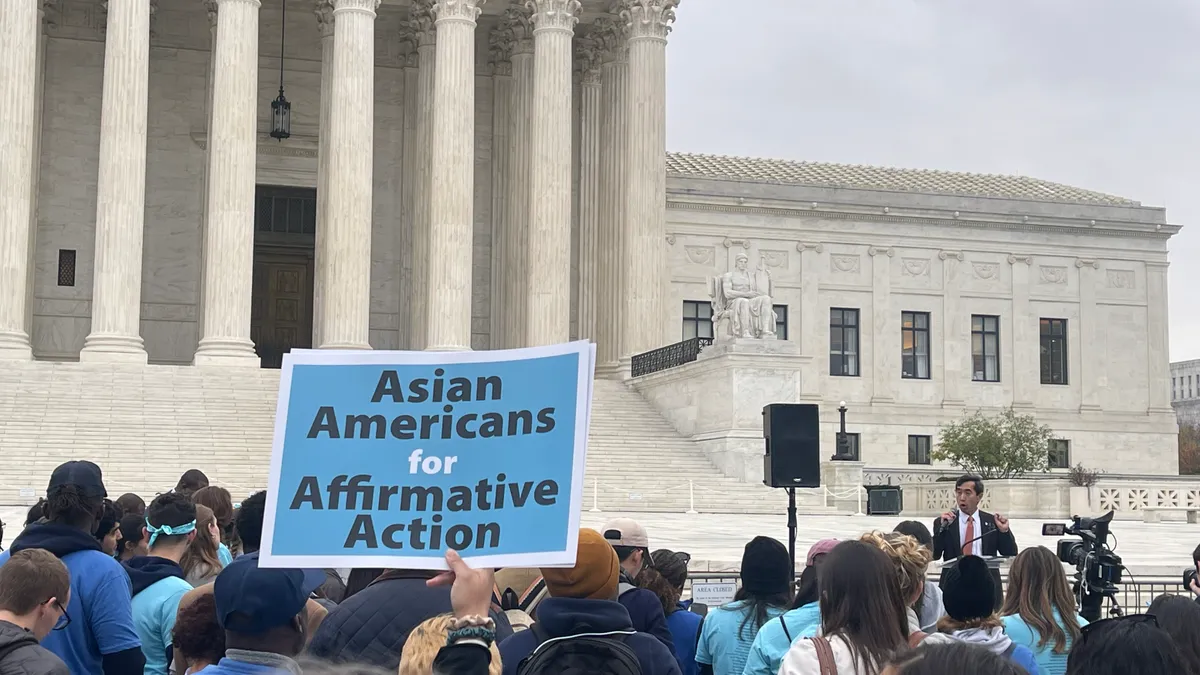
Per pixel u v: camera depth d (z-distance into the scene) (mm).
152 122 67375
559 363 7816
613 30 66625
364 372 8047
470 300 60281
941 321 76125
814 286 74500
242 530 11539
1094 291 78562
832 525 42094
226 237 57156
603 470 49906
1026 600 11320
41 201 65250
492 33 70312
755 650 10148
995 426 69125
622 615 8133
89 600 10328
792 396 51188
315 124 69250
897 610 8664
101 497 11031
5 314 54812
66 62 66062
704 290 72938
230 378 53750
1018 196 78000
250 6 58406
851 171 80750
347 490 7812
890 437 74625
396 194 70125
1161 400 79188
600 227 67375
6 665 8438
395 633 8539
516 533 7551
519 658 8289
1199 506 54406
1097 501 53969
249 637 7703
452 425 7875
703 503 48375
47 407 49156
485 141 70688
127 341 55281
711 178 73125
